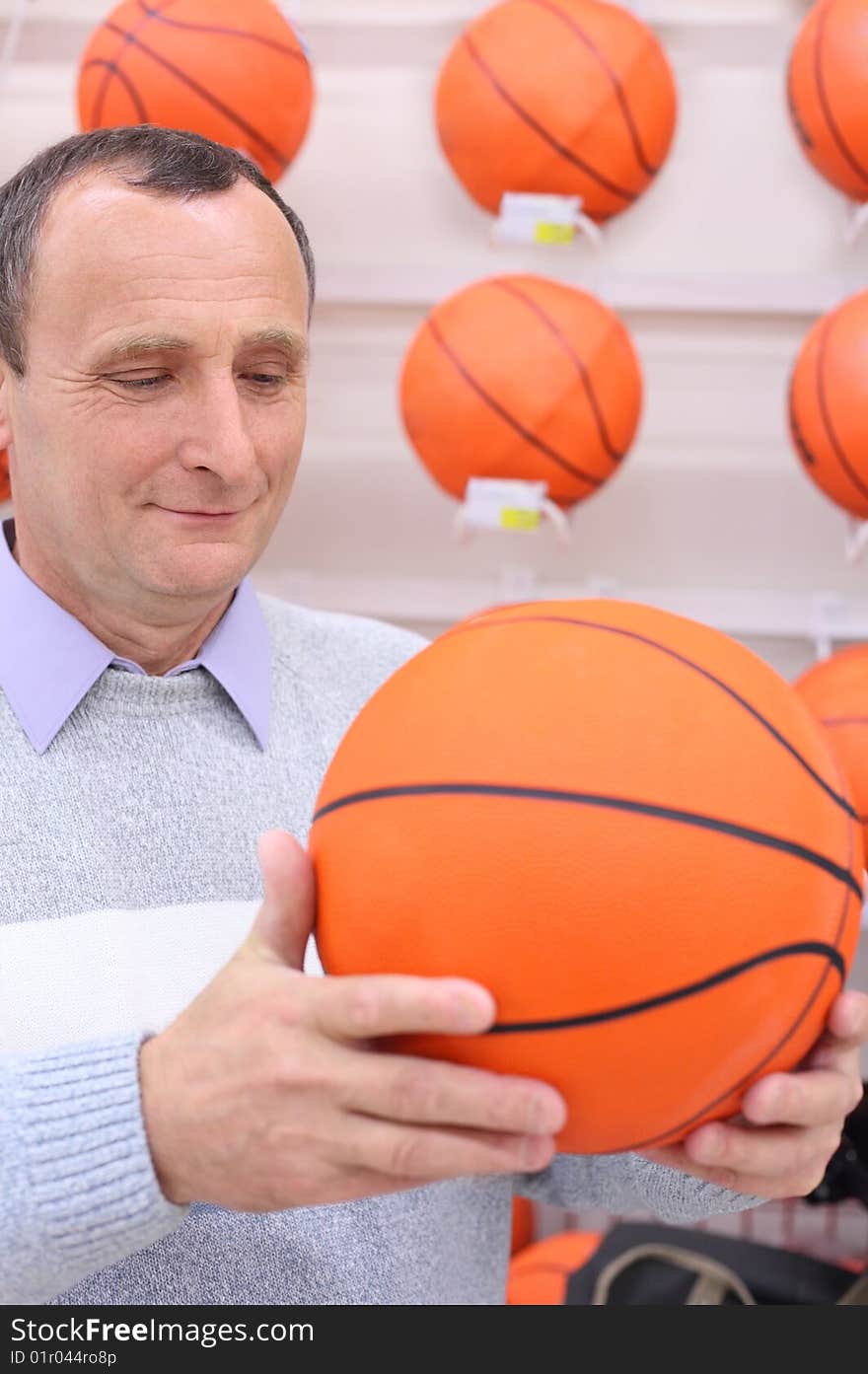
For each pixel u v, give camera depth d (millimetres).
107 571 946
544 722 627
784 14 1966
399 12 1992
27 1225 688
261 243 901
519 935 596
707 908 601
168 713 1036
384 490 2123
